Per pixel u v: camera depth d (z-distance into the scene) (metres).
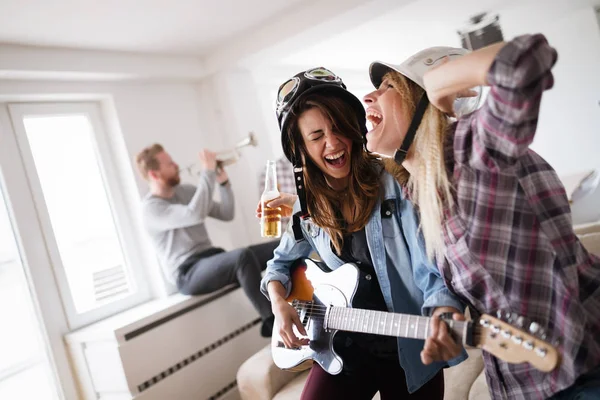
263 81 4.62
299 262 1.52
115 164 3.44
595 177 3.32
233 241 3.90
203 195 3.27
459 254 0.98
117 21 2.73
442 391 1.35
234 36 3.54
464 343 0.95
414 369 1.24
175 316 3.00
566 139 4.92
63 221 3.11
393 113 1.07
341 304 1.35
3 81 2.82
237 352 3.30
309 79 1.23
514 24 4.66
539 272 0.92
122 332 2.70
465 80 0.83
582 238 2.15
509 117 0.80
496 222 0.93
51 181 3.11
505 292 0.94
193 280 3.16
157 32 3.05
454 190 0.97
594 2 4.38
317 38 3.58
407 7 3.46
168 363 2.88
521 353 0.87
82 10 2.47
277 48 3.60
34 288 2.89
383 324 1.17
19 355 2.80
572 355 0.89
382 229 1.24
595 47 4.60
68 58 2.96
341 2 3.15
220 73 3.92
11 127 2.97
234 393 3.20
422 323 1.09
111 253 3.32
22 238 2.89
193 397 2.96
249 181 3.94
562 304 0.90
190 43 3.43
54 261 3.00
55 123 3.20
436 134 0.99
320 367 1.40
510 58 0.74
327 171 1.28
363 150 1.25
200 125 3.98
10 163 2.93
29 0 2.23
